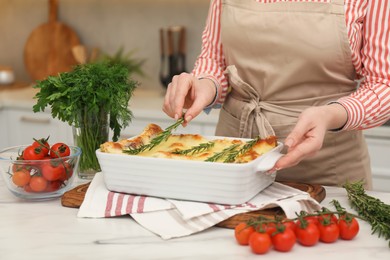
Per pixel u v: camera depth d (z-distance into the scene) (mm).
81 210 1083
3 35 3229
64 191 1201
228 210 1025
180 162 1030
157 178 1073
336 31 1295
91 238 973
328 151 1386
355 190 1140
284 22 1328
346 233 948
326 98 1368
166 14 2863
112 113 1313
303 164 1395
